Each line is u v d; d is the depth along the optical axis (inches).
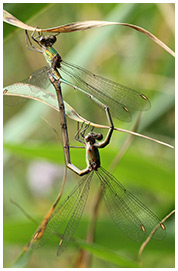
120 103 16.4
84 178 16.5
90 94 16.3
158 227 16.0
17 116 17.9
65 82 16.3
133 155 16.5
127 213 16.4
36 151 16.4
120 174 16.7
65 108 16.2
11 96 16.1
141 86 18.2
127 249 16.6
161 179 16.6
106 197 16.5
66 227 16.2
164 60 18.3
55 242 16.4
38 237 15.9
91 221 16.4
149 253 16.5
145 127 17.5
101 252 16.0
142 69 18.4
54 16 18.5
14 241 16.4
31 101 17.8
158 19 18.2
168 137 17.9
